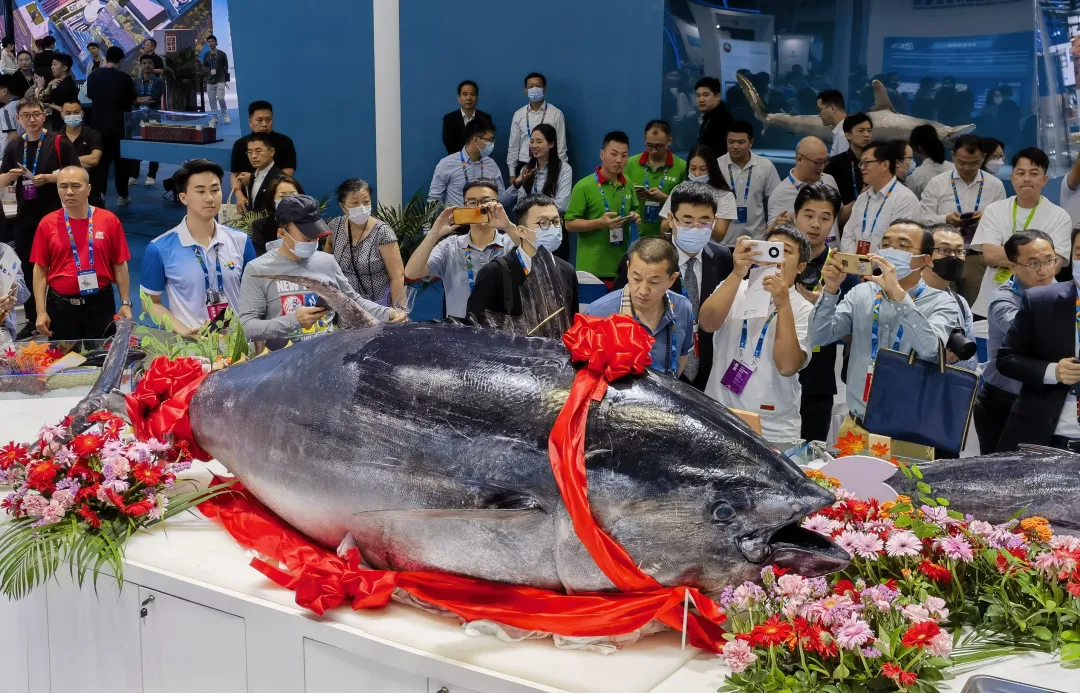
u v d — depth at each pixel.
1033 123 8.05
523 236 4.30
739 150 7.76
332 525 2.53
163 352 3.77
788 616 2.08
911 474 2.66
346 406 2.45
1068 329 4.02
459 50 9.77
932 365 3.39
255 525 2.79
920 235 4.09
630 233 7.89
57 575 2.87
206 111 13.10
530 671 2.15
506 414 2.28
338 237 5.78
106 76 13.00
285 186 6.45
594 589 2.25
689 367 3.90
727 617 2.19
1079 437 4.07
